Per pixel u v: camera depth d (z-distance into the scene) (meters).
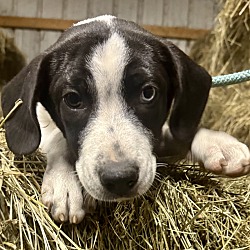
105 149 0.21
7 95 0.24
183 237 0.22
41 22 0.62
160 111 0.24
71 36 0.24
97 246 0.22
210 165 0.24
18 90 0.24
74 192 0.22
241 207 0.24
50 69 0.24
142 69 0.23
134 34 0.24
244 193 0.25
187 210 0.23
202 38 0.50
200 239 0.23
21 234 0.21
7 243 0.21
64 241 0.22
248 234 0.23
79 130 0.23
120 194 0.21
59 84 0.23
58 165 0.23
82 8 0.63
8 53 0.53
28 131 0.23
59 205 0.22
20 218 0.21
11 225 0.22
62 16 0.63
